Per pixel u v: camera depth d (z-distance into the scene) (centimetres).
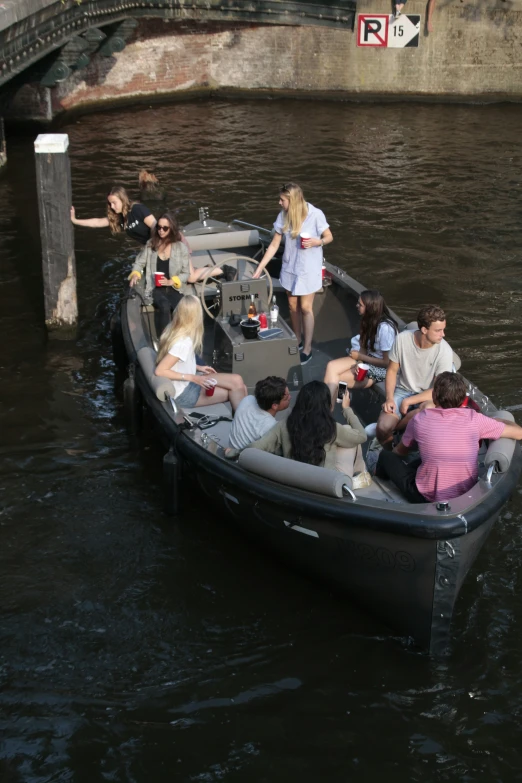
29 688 429
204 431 548
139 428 650
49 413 678
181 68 1816
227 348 621
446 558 408
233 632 468
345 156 1402
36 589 495
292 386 627
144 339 649
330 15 1733
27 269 952
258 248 817
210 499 537
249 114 1703
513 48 1720
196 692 430
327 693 430
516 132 1562
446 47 1738
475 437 440
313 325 699
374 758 395
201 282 734
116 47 1631
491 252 999
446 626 436
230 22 1781
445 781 383
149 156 1397
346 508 423
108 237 1048
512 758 394
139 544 534
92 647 456
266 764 392
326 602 491
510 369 727
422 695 428
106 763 392
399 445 473
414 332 515
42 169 743
